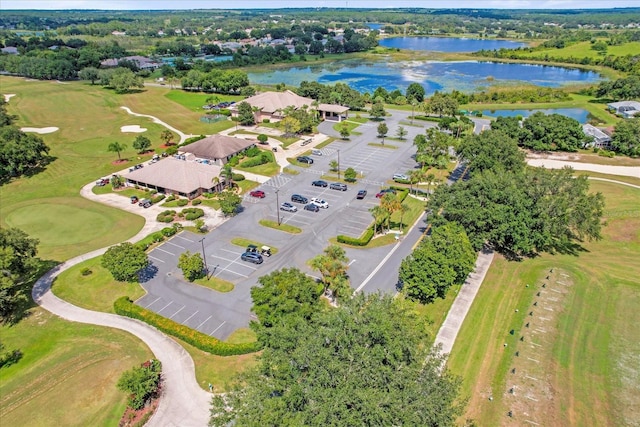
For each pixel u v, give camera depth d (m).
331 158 125.94
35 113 173.62
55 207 98.31
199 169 106.44
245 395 39.12
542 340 58.41
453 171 117.38
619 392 50.72
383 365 38.28
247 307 65.25
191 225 89.31
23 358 56.81
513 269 74.12
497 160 98.44
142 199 99.19
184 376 53.19
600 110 179.00
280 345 42.03
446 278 62.00
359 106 180.12
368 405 34.47
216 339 57.62
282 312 52.88
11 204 100.19
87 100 195.12
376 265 75.19
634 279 71.31
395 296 66.19
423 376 39.28
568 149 133.12
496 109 187.38
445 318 62.00
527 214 72.25
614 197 100.44
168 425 47.19
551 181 74.81
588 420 47.28
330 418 34.34
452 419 37.22
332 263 62.06
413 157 126.06
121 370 54.22
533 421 47.09
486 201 74.31
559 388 51.25
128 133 149.62
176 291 69.19
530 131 132.88
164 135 135.88
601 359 55.53
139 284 71.00
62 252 80.69
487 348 56.94
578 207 73.00
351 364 38.53
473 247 73.88
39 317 64.06
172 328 59.62
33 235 86.75
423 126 157.50
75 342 59.03
